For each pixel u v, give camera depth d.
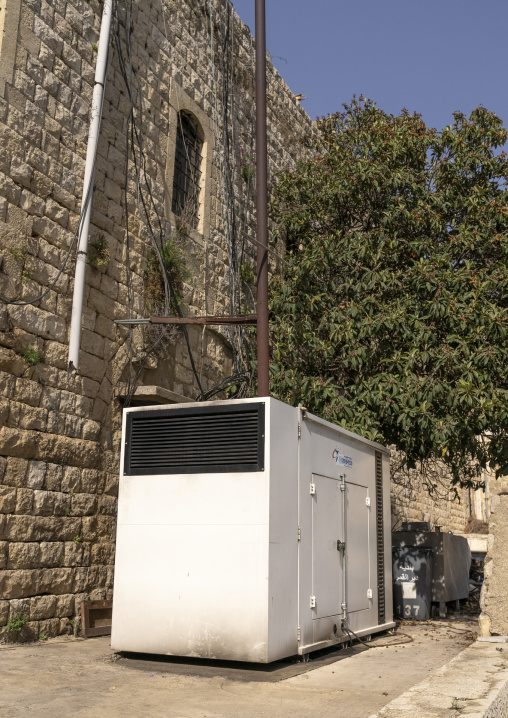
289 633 6.45
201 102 12.81
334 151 13.36
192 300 11.75
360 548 8.52
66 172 9.12
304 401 11.31
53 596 8.08
